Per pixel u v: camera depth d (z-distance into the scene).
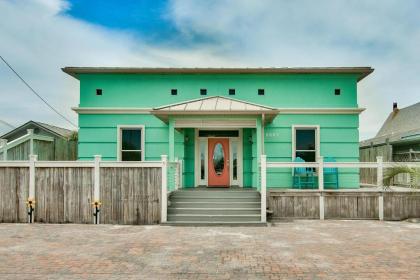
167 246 7.94
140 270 6.12
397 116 29.58
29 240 8.62
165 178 11.12
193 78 15.57
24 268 6.24
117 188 11.21
